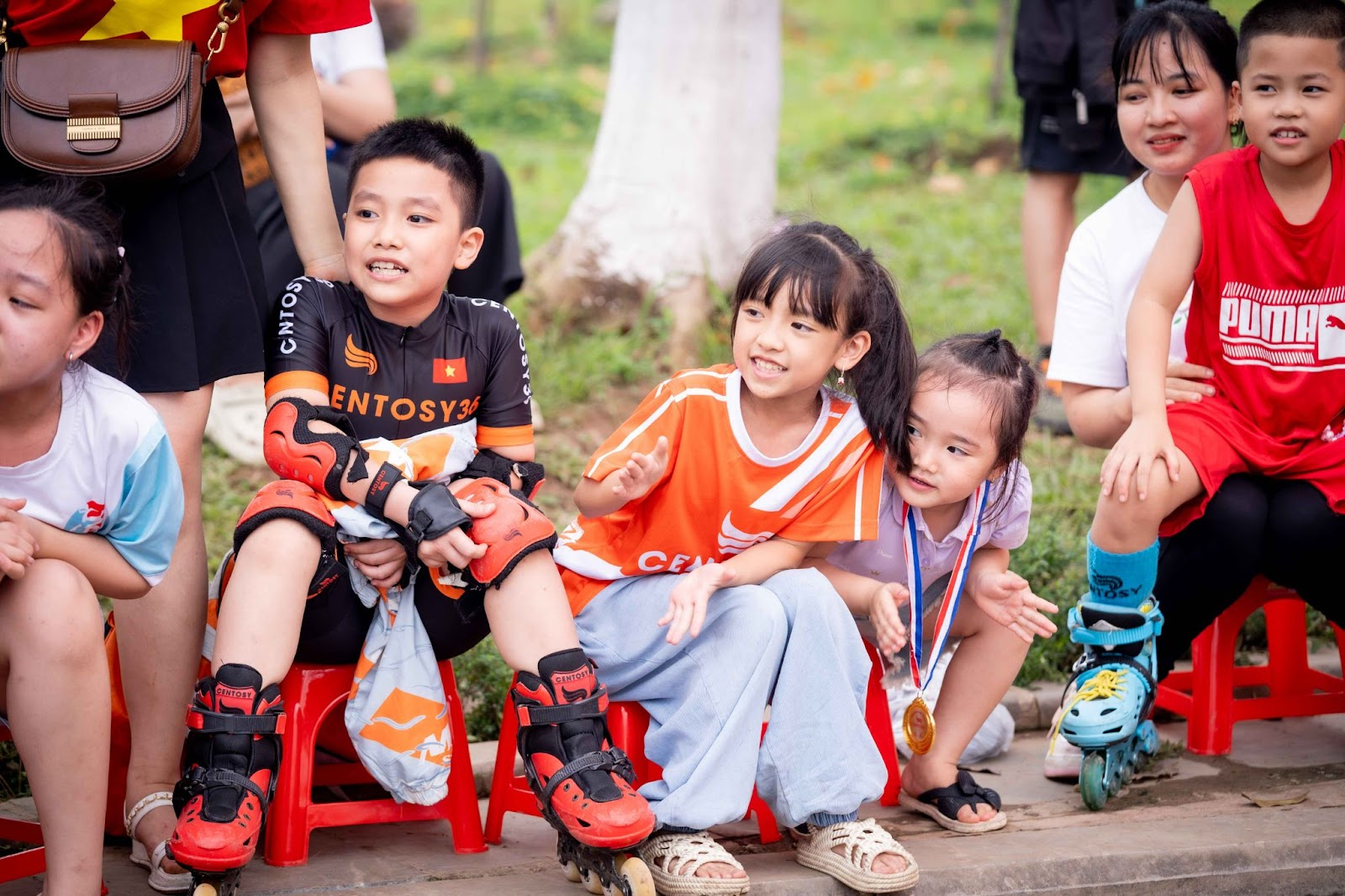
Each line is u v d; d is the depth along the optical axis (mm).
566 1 18859
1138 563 3441
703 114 6406
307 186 3254
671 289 6324
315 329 3012
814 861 2961
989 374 3119
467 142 3102
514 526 2842
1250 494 3514
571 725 2773
